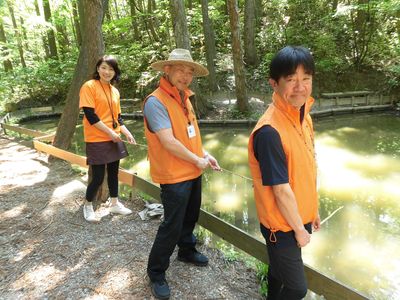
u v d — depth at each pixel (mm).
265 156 1410
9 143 6887
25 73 14383
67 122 5723
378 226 4043
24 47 18047
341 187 5211
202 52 13711
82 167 5023
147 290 2270
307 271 2111
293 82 1370
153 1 15914
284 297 1659
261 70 12453
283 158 1417
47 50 17797
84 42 5480
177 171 2014
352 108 10570
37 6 16406
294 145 1445
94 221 3188
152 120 1938
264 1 14391
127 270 2486
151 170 2102
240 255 2750
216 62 13188
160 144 2006
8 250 2801
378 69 11875
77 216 3346
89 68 3992
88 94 2879
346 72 12086
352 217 4273
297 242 1546
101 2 3896
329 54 12031
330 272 3189
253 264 2596
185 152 1933
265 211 1535
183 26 9117
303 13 12938
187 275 2414
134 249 2750
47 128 11102
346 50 12430
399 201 4703
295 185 1484
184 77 1977
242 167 6352
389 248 3564
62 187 4164
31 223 3236
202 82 12344
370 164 6203
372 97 11109
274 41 13234
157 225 3127
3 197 3887
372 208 4523
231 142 8188
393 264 3295
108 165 3178
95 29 3867
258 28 14219
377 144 7473
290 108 1446
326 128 9047
